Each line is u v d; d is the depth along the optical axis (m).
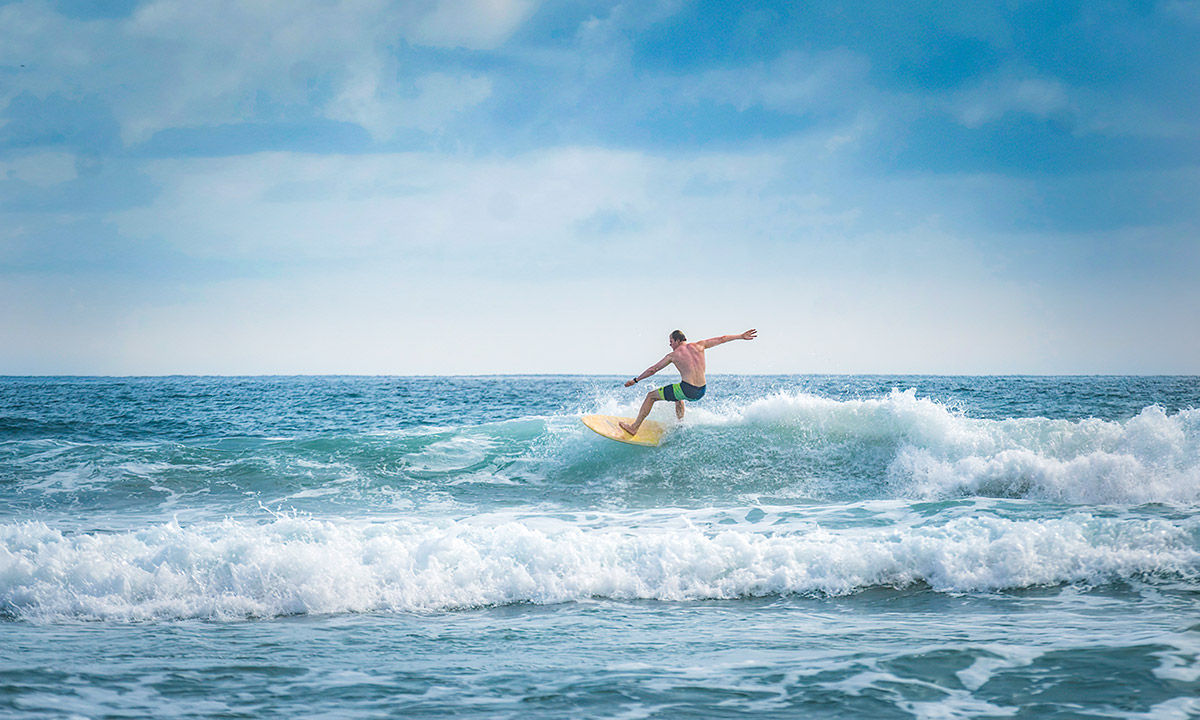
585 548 6.63
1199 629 4.71
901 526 8.10
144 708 3.69
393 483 11.32
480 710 3.68
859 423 11.70
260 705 3.75
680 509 9.78
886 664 4.24
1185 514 8.43
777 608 5.73
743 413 12.45
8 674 4.16
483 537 6.80
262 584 5.93
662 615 5.59
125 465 12.10
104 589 5.88
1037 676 3.99
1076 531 6.49
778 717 3.54
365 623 5.44
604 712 3.64
